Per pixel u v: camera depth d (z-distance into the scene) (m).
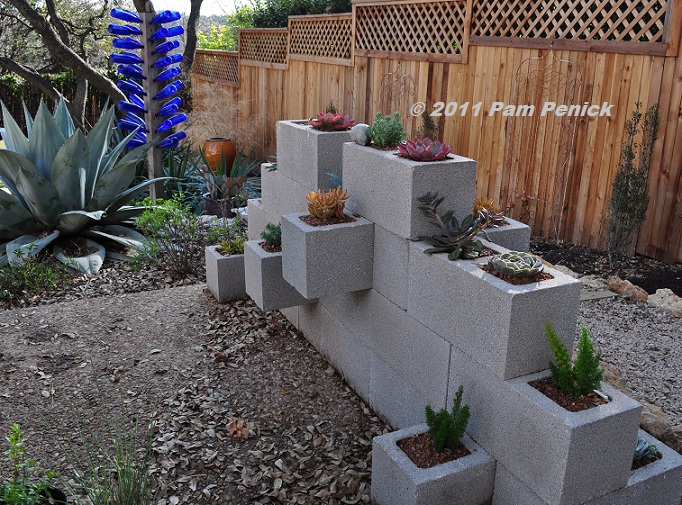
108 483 2.35
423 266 2.57
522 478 2.17
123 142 6.06
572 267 5.17
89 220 5.59
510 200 6.13
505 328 2.13
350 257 2.91
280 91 9.59
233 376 3.52
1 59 9.08
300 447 2.92
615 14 5.36
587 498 2.07
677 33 4.72
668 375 3.51
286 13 11.09
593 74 5.29
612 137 5.25
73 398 3.26
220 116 10.44
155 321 4.16
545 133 5.71
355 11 7.63
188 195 7.61
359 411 3.22
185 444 2.91
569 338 2.28
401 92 7.12
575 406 2.04
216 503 2.56
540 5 5.86
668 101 4.90
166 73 6.66
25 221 5.53
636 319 4.20
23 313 4.23
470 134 6.40
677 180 5.00
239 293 4.47
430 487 2.21
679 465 2.25
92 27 10.30
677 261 5.16
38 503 2.17
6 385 3.35
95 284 4.93
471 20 6.16
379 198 2.81
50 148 5.70
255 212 4.43
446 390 2.55
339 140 3.36
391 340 2.92
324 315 3.62
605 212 5.41
